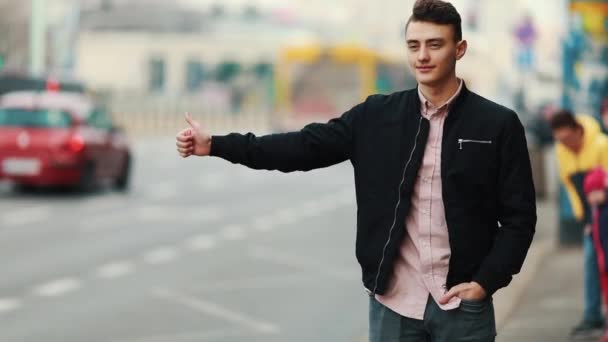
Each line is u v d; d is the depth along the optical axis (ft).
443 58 16.16
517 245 16.15
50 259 51.70
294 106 140.87
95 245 57.00
